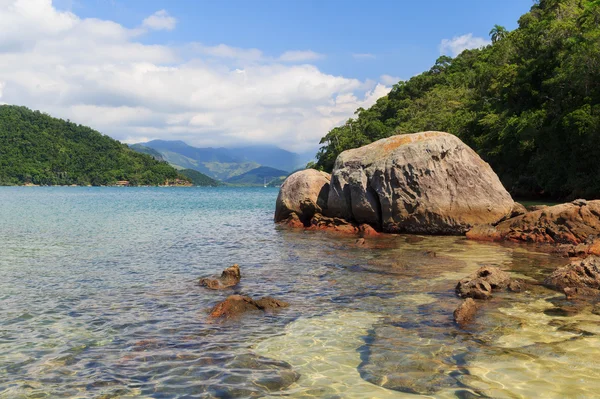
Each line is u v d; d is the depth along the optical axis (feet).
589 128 116.57
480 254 51.96
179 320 28.63
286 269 45.21
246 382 19.63
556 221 61.11
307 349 23.41
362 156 78.07
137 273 43.80
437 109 272.92
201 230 84.07
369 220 76.07
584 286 34.30
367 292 35.06
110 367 21.40
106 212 138.92
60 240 68.80
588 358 21.27
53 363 21.91
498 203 68.90
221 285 37.68
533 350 22.40
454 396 17.89
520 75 167.12
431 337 24.63
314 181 90.07
